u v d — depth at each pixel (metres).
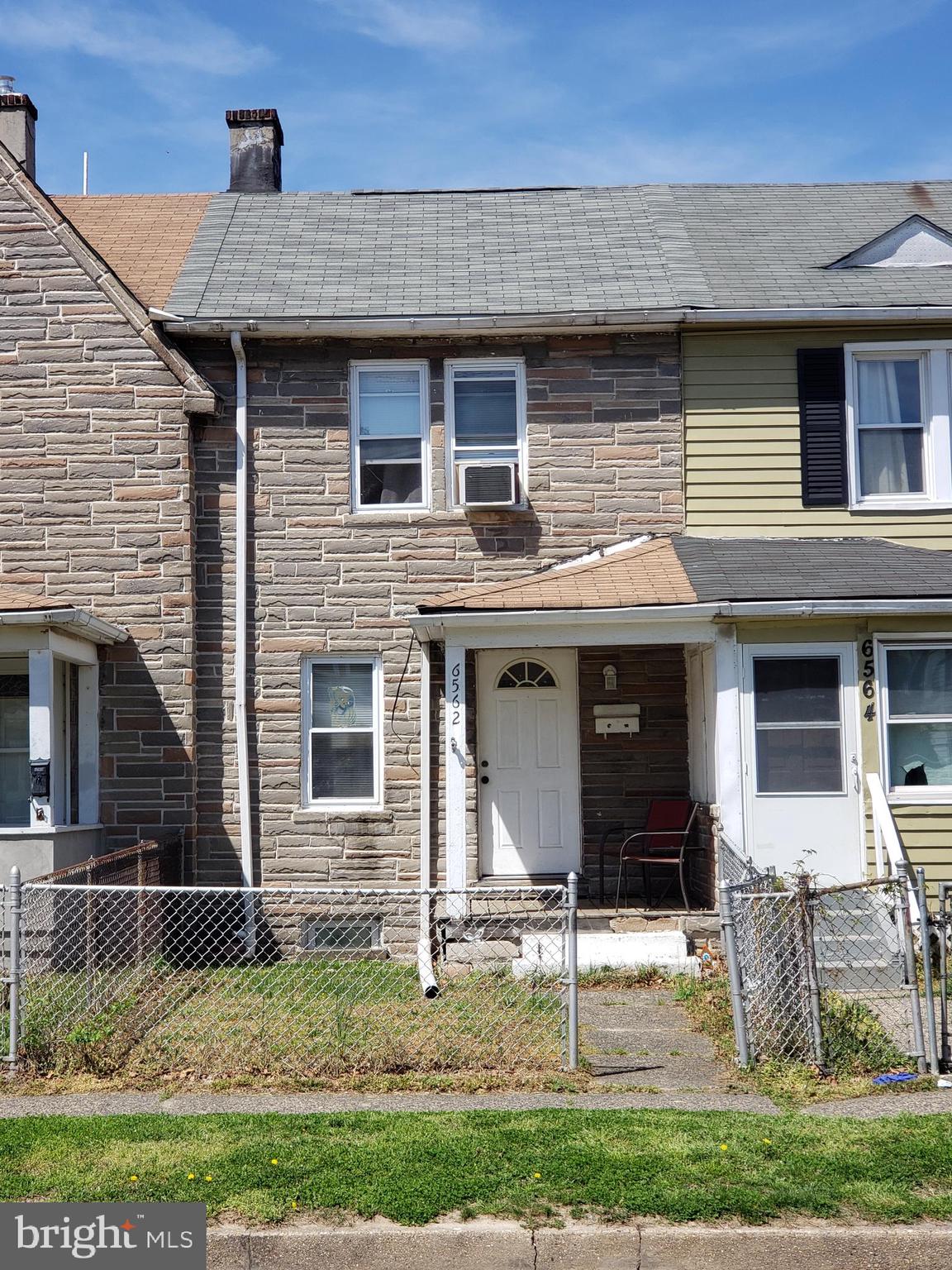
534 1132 6.47
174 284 13.95
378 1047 7.98
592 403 13.30
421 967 10.13
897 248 14.25
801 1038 7.95
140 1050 8.05
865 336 13.31
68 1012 8.30
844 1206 5.64
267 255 14.44
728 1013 8.98
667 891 12.69
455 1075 7.64
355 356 13.23
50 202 12.90
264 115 16.61
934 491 13.22
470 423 13.37
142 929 10.26
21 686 12.25
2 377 12.76
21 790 12.17
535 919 11.59
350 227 15.24
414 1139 6.39
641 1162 6.05
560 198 16.00
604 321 12.97
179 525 12.68
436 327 12.93
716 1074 7.71
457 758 11.70
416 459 13.31
